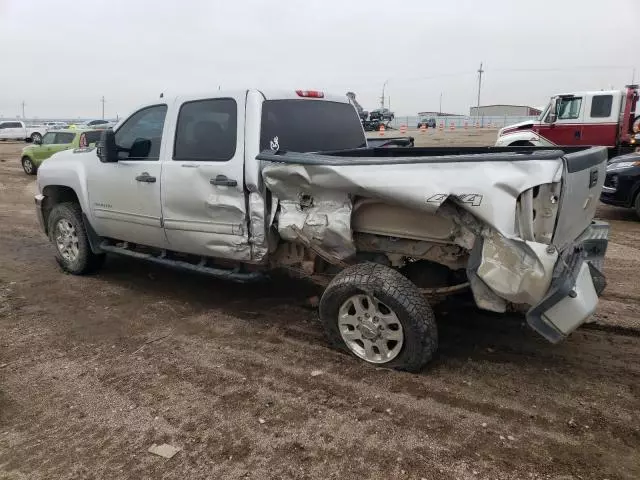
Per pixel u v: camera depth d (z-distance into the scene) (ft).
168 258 17.47
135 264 22.20
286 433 10.24
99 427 10.57
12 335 15.07
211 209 15.12
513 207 10.63
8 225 31.27
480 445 9.79
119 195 17.81
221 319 16.10
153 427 10.53
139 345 14.34
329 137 16.96
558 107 49.96
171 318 16.25
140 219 17.30
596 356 13.38
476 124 169.07
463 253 12.39
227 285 19.29
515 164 10.64
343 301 12.86
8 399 11.69
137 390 11.94
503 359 13.24
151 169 16.56
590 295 10.87
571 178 11.07
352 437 10.08
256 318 16.14
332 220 12.94
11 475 9.27
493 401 11.27
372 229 12.98
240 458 9.55
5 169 63.93
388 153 17.97
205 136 15.47
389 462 9.36
